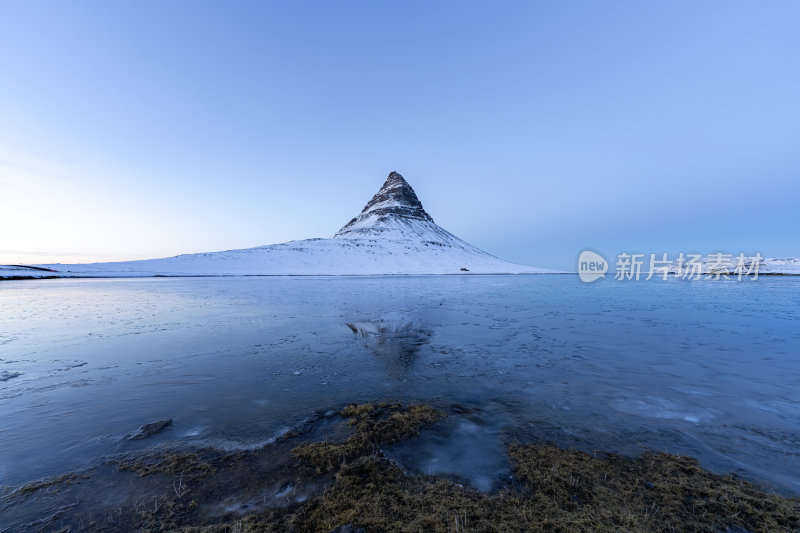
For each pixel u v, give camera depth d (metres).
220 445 4.52
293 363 8.41
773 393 6.33
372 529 2.95
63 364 8.32
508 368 7.98
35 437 4.76
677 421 5.15
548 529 2.92
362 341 10.78
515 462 4.00
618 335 11.64
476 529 2.91
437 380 7.15
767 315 16.20
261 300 23.17
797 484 3.56
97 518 3.16
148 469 3.96
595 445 4.43
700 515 3.06
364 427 4.97
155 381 7.12
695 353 9.28
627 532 2.86
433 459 4.10
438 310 18.03
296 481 3.69
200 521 3.11
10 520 3.14
